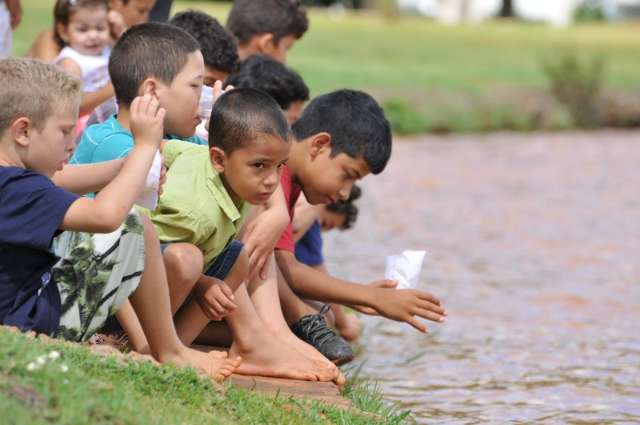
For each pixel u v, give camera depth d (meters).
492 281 18.56
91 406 7.12
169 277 9.81
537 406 11.73
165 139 10.97
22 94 8.48
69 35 14.62
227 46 12.99
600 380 12.88
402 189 29.22
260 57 13.74
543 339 14.81
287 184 11.62
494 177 32.34
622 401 12.03
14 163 8.58
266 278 11.34
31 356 7.38
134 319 9.80
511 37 78.19
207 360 9.56
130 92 10.48
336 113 11.48
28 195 8.34
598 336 15.08
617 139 45.03
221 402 8.45
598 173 34.16
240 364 10.58
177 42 10.55
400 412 11.23
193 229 9.98
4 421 6.60
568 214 26.25
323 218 14.21
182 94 10.49
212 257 10.37
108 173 9.42
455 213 25.73
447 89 48.12
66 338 8.98
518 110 47.44
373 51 62.75
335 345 12.00
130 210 8.83
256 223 11.09
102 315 9.07
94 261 8.97
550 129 47.53
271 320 11.18
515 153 38.53
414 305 11.49
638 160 37.88
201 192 10.05
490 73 56.59
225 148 10.02
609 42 78.00
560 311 16.53
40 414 6.86
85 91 14.18
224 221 10.20
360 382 12.16
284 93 13.40
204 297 10.21
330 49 61.09
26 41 44.41
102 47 14.71
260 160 9.98
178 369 8.59
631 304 17.17
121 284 9.02
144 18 15.02
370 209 25.81
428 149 38.28
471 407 11.61
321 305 13.20
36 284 8.71
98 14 14.58
